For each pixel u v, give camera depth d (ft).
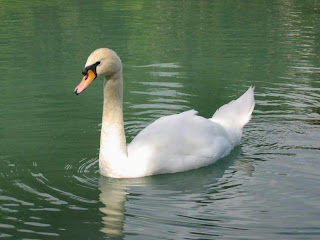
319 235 28.35
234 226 29.32
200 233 28.55
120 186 34.73
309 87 55.01
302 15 93.71
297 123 45.27
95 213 30.89
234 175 36.37
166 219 30.19
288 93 53.31
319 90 54.08
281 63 63.77
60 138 42.93
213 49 70.59
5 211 30.99
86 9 100.32
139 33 79.97
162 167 36.40
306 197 32.83
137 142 37.09
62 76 59.41
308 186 34.35
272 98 51.85
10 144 41.60
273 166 37.52
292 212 30.94
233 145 40.68
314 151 39.68
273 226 29.27
